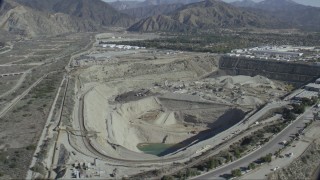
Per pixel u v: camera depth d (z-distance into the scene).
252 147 146.88
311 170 136.62
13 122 168.12
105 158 139.50
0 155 132.38
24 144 143.62
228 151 144.62
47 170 125.12
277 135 161.50
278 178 125.19
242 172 125.62
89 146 149.38
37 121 169.88
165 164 135.88
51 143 146.12
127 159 141.25
